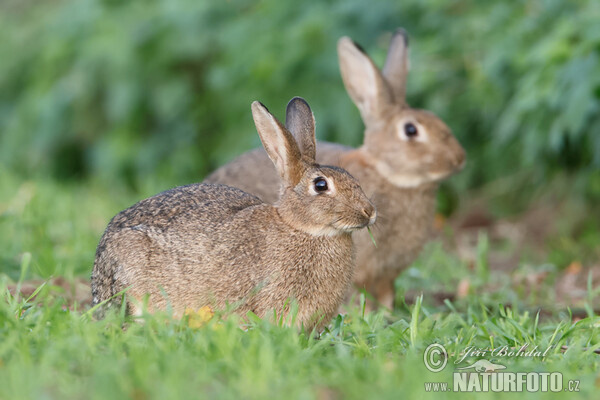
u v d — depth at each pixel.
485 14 14.98
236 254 7.42
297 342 6.28
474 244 14.44
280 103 15.86
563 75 12.42
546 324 8.71
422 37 15.70
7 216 11.20
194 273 7.39
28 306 7.35
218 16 17.69
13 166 18.97
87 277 9.81
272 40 16.02
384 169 10.51
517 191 15.65
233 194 8.03
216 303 7.41
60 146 18.73
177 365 5.46
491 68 13.76
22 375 5.34
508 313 8.07
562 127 12.61
